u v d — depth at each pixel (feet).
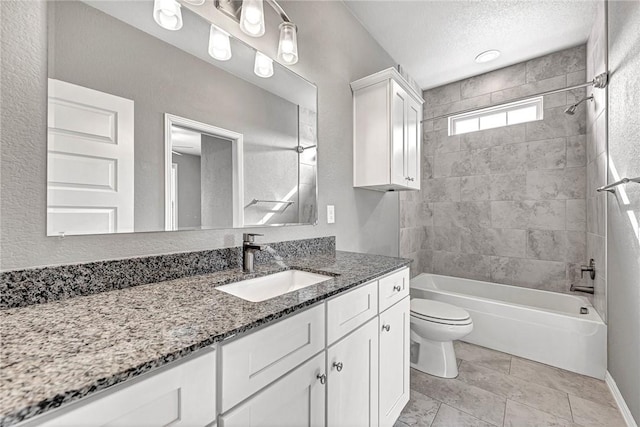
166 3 3.48
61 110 2.71
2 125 2.39
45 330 1.95
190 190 3.69
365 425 3.74
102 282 2.88
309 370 2.81
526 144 8.62
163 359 1.64
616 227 5.33
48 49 2.64
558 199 8.15
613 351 5.53
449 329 5.87
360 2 6.41
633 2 4.55
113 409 1.49
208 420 1.93
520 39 7.55
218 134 4.03
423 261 10.63
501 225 9.07
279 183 4.92
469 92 9.68
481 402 5.27
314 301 2.80
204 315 2.28
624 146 4.92
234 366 2.09
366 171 6.56
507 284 8.95
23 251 2.48
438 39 7.61
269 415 2.39
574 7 6.33
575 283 7.89
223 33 4.07
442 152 10.21
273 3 4.05
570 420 4.80
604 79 5.86
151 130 3.33
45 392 1.27
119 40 3.10
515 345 6.95
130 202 3.14
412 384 5.85
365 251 7.27
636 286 4.47
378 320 4.04
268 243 4.74
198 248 3.77
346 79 6.56
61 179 2.69
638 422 4.37
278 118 4.91
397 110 6.36
